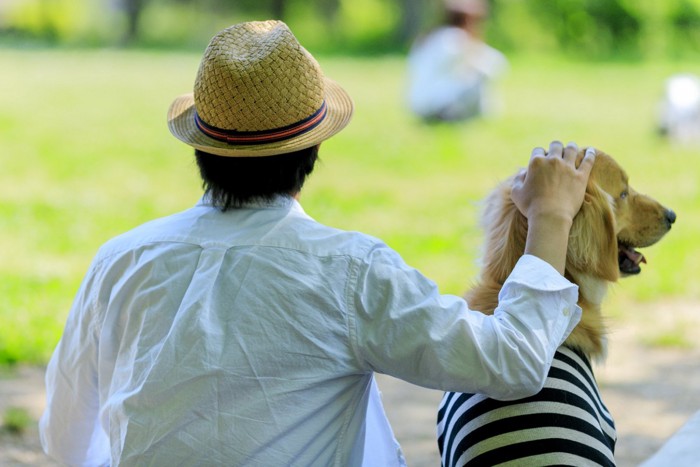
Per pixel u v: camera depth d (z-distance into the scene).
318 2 69.19
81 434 4.33
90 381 4.14
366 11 69.25
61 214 16.86
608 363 10.14
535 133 26.12
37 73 41.00
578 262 4.25
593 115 29.78
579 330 4.28
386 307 3.60
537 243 3.96
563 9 58.47
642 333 11.05
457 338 3.56
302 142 3.72
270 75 3.65
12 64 44.81
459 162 22.16
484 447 3.85
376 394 4.19
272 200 3.86
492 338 3.60
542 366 3.65
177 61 48.19
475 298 4.42
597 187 4.32
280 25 3.85
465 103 27.34
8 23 62.81
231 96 3.65
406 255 14.20
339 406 3.72
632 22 58.12
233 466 3.55
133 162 22.25
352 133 26.00
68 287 12.45
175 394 3.57
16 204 17.56
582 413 3.89
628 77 43.50
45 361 9.85
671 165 21.61
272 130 3.69
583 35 58.22
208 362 3.55
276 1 69.12
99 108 30.89
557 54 56.72
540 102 33.00
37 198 18.17
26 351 9.96
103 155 23.00
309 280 3.63
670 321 11.52
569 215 4.02
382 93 34.97
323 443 3.69
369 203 17.89
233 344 3.57
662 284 12.80
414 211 17.34
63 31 62.91
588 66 49.88
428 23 59.56
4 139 24.70
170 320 3.69
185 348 3.57
